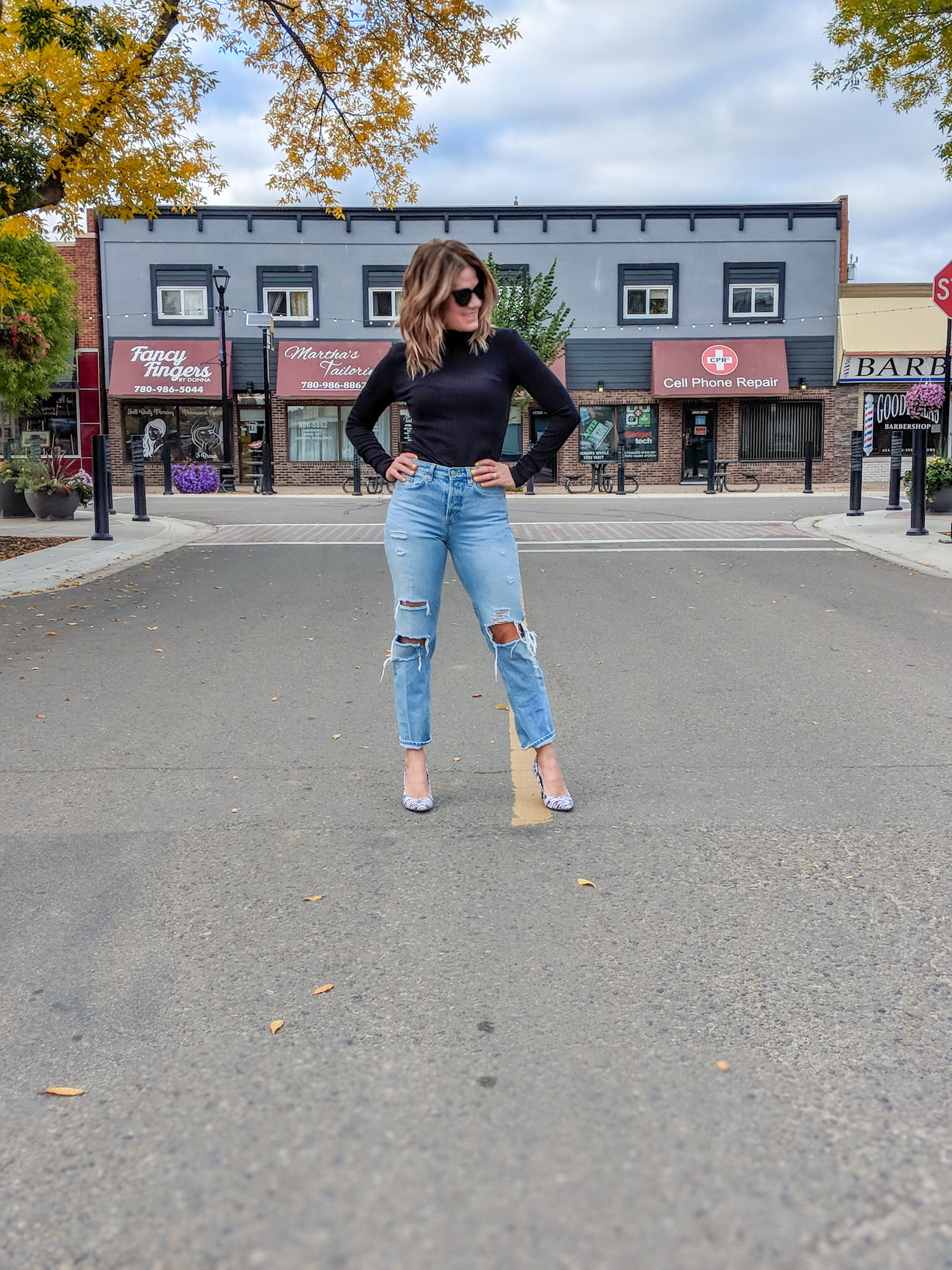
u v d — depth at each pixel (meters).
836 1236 1.60
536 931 2.67
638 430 28.80
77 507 15.59
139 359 27.78
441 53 11.52
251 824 3.49
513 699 3.57
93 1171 1.79
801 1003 2.30
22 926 2.75
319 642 6.60
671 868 3.07
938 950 2.54
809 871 3.03
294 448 28.64
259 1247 1.59
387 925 2.72
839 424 28.77
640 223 28.12
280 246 28.02
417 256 3.23
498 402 3.35
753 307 28.47
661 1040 2.16
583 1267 1.54
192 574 9.63
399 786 3.89
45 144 9.34
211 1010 2.31
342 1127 1.88
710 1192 1.70
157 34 9.94
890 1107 1.93
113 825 3.50
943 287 9.83
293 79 11.86
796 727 4.59
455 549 3.46
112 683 5.56
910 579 8.85
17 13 8.51
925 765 4.02
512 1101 1.96
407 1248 1.58
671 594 8.24
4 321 16.27
